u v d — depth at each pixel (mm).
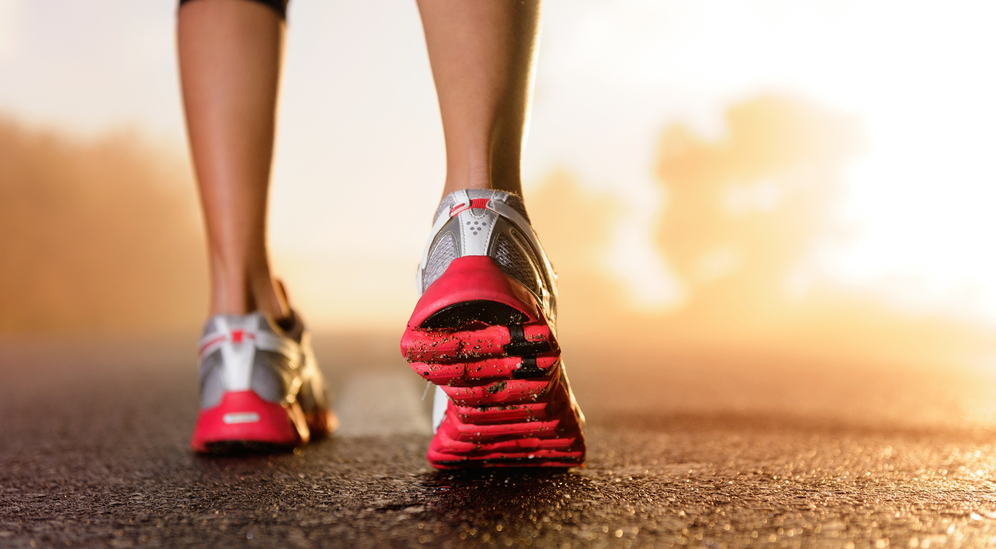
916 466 1073
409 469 1050
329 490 895
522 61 939
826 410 2006
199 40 1222
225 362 1212
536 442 925
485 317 758
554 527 694
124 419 1782
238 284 1256
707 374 3354
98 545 662
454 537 663
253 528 711
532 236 894
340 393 2500
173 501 846
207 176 1243
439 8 919
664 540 650
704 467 1049
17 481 994
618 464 1073
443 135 937
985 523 721
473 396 822
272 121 1281
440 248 854
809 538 659
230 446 1204
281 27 1288
